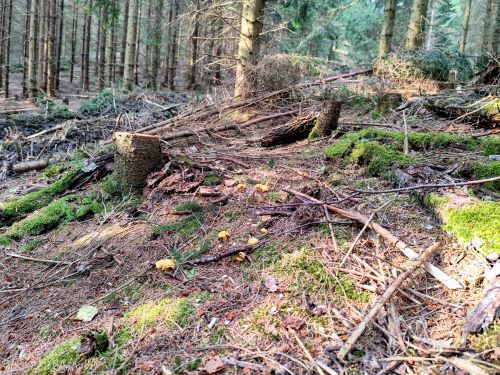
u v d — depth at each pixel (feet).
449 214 9.58
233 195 12.82
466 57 27.76
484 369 6.13
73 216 13.60
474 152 13.65
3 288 10.80
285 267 9.15
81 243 12.02
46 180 17.98
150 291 9.43
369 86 24.25
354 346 7.18
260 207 11.71
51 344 8.55
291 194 12.03
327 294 8.39
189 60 63.77
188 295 9.01
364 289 8.35
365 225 9.52
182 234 11.32
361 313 7.84
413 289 8.23
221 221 11.60
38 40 57.62
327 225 10.25
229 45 33.12
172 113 29.96
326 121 17.49
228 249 10.06
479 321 7.00
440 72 25.95
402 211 10.54
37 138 25.48
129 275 10.19
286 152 16.42
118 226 12.39
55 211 13.91
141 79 81.25
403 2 54.39
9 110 38.93
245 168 15.07
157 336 8.10
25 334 9.05
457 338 7.04
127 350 7.93
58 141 25.13
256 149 17.78
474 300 7.68
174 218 12.14
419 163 12.49
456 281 8.11
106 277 10.35
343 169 13.70
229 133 21.40
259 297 8.57
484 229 8.64
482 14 77.36
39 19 56.08
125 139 13.82
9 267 11.70
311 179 13.04
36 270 11.39
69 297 9.94
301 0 35.81
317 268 8.95
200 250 10.37
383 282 8.29
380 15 53.52
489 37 62.95
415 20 31.14
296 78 25.49
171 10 65.36
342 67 33.99
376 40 53.93
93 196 14.33
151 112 30.19
